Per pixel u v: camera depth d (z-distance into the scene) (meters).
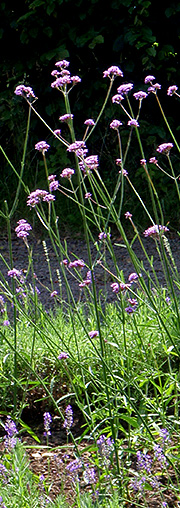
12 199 7.97
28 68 7.96
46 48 7.78
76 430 3.43
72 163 7.90
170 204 7.63
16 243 7.31
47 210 7.69
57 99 7.86
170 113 7.89
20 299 4.36
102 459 2.65
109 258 6.55
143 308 4.08
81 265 2.87
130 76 7.79
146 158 7.83
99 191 3.09
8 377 3.54
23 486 2.42
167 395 3.12
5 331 3.92
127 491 2.72
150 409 3.24
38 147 3.20
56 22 7.68
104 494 2.48
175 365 3.65
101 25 7.61
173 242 7.02
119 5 7.34
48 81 7.84
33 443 3.29
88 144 8.06
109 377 3.31
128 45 7.55
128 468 2.92
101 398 3.06
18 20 7.50
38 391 3.64
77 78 3.05
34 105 8.07
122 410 3.36
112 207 3.03
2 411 3.26
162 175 7.66
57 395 3.65
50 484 2.85
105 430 2.95
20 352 3.46
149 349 3.61
